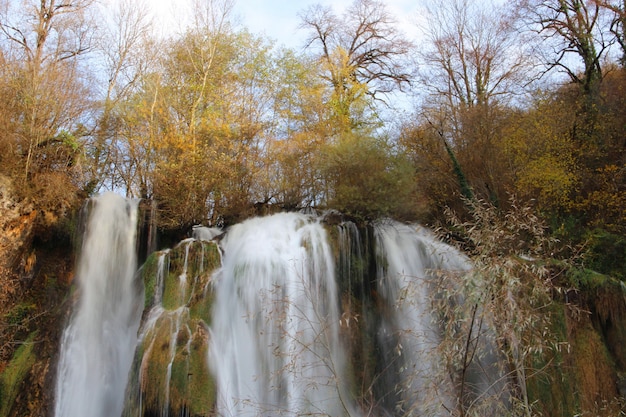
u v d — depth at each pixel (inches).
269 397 444.8
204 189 637.3
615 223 610.5
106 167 768.9
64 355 531.5
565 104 732.0
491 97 904.9
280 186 681.0
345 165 618.2
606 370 491.8
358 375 499.5
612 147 680.4
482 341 315.9
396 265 573.9
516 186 644.7
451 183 703.7
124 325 556.4
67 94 677.9
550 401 459.2
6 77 641.6
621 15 772.0
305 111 785.6
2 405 485.1
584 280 526.9
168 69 794.2
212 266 507.8
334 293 529.3
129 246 600.7
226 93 764.6
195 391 420.8
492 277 274.8
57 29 778.8
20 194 567.2
